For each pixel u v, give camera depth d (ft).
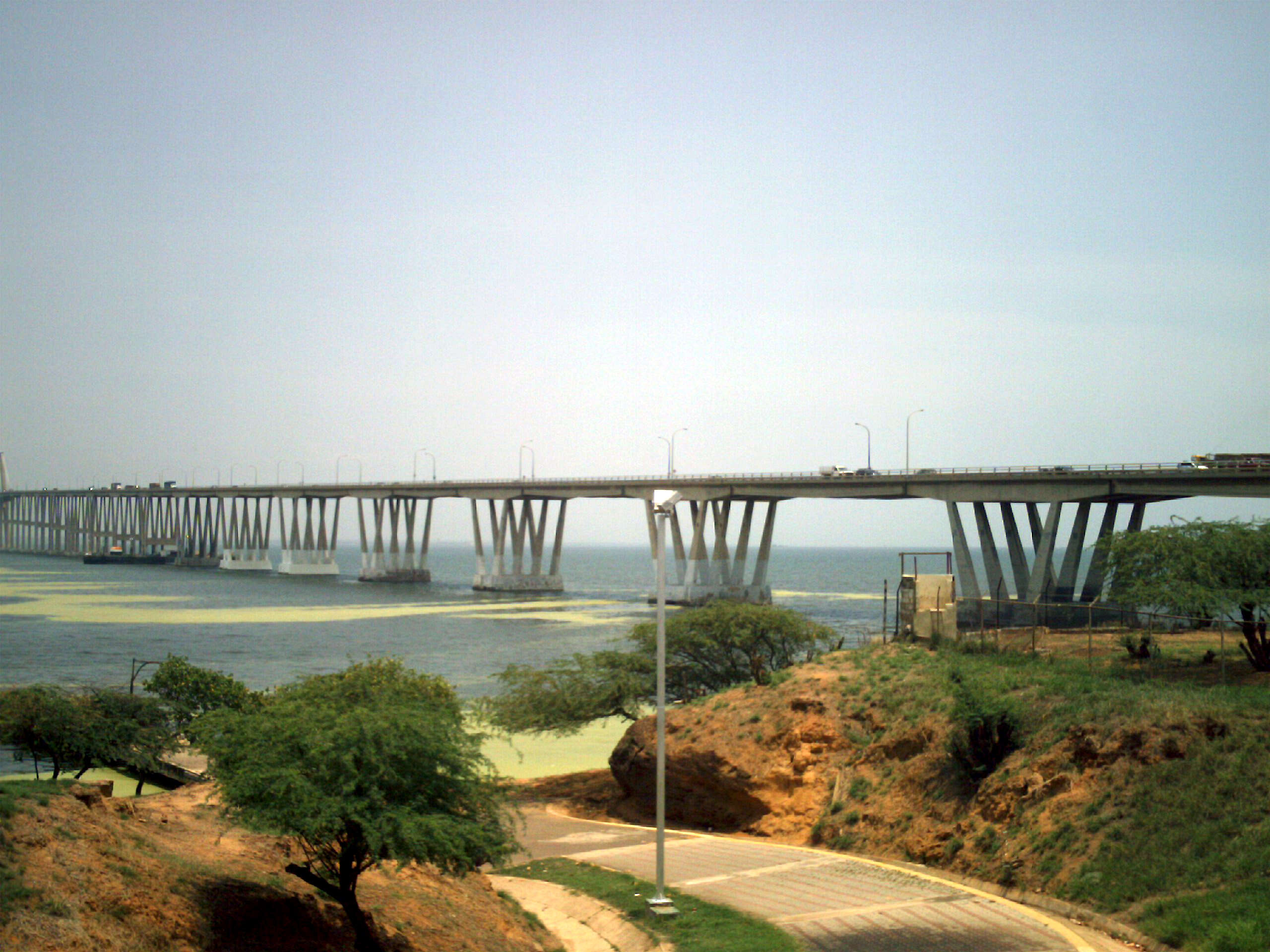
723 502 575.79
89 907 63.98
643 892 102.47
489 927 91.45
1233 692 115.65
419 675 218.79
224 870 79.15
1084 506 334.85
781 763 140.26
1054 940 83.56
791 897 99.19
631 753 156.46
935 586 174.60
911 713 136.05
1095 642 168.45
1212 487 299.99
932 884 103.09
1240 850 87.81
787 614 196.95
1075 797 105.40
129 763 153.89
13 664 318.04
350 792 74.69
